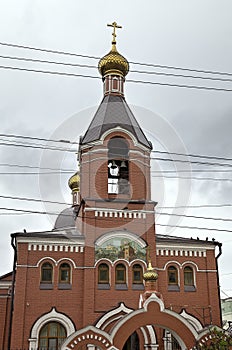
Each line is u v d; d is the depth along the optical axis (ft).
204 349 71.97
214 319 93.81
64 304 89.76
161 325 76.69
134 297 91.15
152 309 77.25
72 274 92.43
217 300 95.81
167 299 93.97
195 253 99.35
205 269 98.32
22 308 87.92
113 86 112.68
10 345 85.25
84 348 85.20
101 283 91.97
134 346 89.51
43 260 92.43
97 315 88.69
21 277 90.07
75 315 89.35
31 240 93.25
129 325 76.07
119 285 92.02
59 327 88.84
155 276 82.07
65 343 74.02
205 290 96.48
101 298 90.17
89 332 75.15
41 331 87.86
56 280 91.35
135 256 94.43
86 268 91.81
